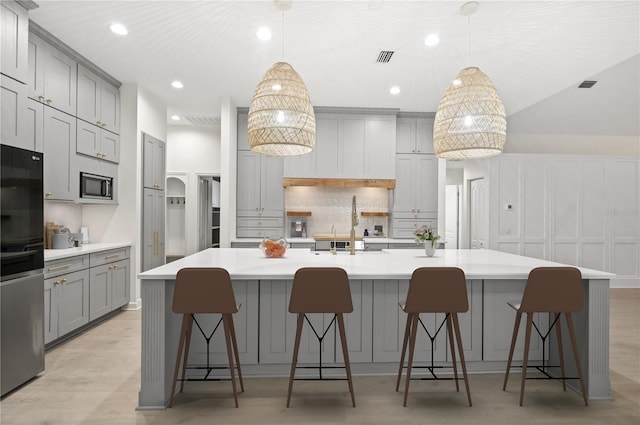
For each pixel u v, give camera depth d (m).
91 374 2.77
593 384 2.44
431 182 5.75
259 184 5.62
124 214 4.53
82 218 4.52
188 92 4.86
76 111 3.70
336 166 5.54
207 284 2.16
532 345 2.86
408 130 5.75
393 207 5.73
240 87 4.66
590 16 2.86
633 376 2.80
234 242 5.28
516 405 2.35
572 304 2.28
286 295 2.73
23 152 2.53
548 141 6.46
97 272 3.83
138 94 4.56
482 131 2.44
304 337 2.73
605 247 6.12
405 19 2.95
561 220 6.07
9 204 2.40
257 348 2.72
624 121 5.91
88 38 3.36
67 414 2.21
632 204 6.16
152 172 4.96
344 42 3.37
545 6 2.74
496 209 6.02
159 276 2.27
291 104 2.38
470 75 2.52
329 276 2.20
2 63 2.44
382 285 2.77
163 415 2.21
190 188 6.84
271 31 3.18
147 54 3.69
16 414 2.21
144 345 2.29
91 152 3.95
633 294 5.69
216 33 3.23
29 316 2.59
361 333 2.76
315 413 2.24
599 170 6.12
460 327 2.82
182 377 2.46
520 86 4.39
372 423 2.14
